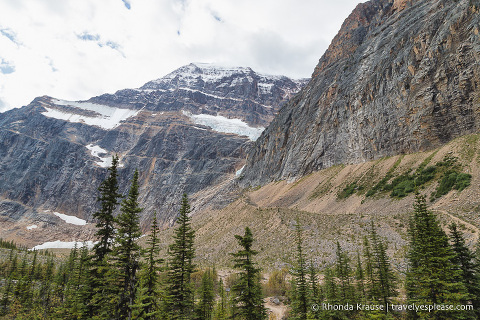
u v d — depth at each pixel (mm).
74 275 31641
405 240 47531
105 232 24016
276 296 45531
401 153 95625
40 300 48125
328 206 96188
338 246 40250
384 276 31797
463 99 80250
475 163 64625
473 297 22641
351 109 122500
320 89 160875
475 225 43594
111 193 24391
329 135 132500
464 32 83125
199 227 115750
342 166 119062
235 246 77312
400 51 105688
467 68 80188
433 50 90312
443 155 76438
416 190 27969
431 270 22703
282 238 68625
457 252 24641
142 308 20172
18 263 75438
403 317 29328
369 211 76000
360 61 132750
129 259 20406
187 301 28547
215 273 56344
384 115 104312
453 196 58625
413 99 93125
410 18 114250
